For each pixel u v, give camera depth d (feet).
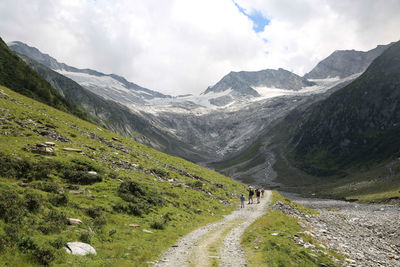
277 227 88.48
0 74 311.68
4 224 46.91
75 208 69.00
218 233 84.02
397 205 312.71
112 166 130.41
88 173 99.14
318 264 61.26
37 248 43.32
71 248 47.62
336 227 134.82
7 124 131.75
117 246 56.85
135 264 49.21
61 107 362.12
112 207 81.15
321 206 347.77
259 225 89.51
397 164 579.07
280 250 63.57
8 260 38.32
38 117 171.01
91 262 45.34
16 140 110.83
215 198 155.74
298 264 56.59
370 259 80.69
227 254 60.95
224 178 256.52
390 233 148.56
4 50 373.40
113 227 68.18
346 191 529.86
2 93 198.08
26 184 72.69
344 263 67.56
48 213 58.23
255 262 54.90
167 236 73.05
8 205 51.67
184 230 84.12
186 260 55.47
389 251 103.30
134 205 86.94
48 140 131.95
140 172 143.84
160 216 91.45
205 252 61.98
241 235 81.56
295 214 135.33
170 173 175.73
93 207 74.33
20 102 201.77
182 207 112.57
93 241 55.72
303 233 86.22
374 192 431.84
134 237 66.08
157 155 234.58
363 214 237.86
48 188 73.67
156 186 124.88
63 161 102.06
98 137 198.39
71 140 151.43
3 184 64.23
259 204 164.14
